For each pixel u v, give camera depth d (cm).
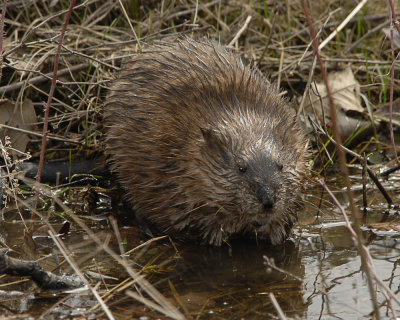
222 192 645
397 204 764
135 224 731
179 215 686
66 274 572
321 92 968
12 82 919
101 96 927
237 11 1115
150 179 705
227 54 822
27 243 636
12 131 830
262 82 771
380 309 515
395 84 1030
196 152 668
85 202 796
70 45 976
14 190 686
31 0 980
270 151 650
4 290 552
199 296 544
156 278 583
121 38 1030
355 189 819
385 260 613
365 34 1078
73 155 888
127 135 745
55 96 945
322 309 517
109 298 536
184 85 738
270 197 613
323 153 912
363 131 942
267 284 569
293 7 1141
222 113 697
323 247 657
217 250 663
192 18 1057
